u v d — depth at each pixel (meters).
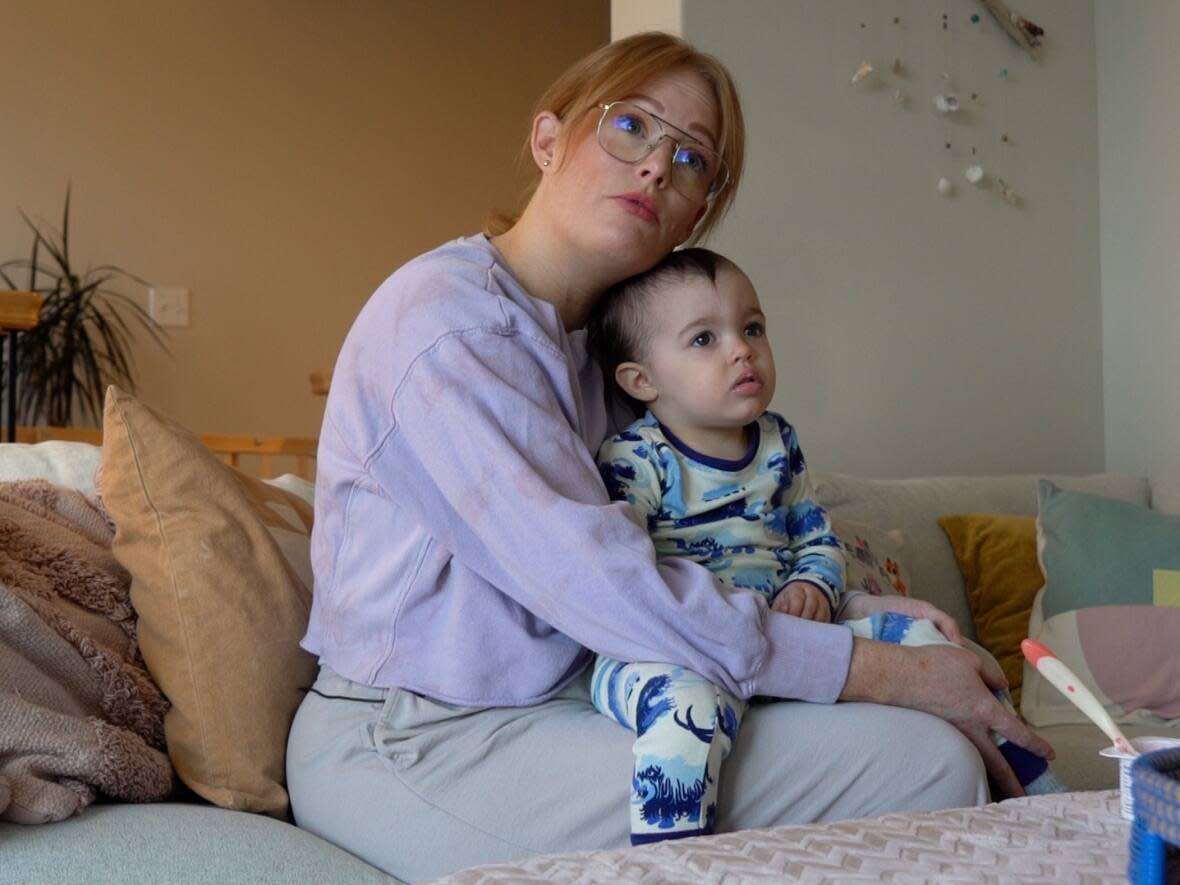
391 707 1.24
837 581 1.41
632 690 1.15
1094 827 0.78
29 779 1.11
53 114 4.69
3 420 4.30
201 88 4.91
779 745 1.15
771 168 2.76
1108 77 3.16
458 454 1.20
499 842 1.16
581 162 1.39
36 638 1.24
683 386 1.41
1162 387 3.04
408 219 5.26
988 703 1.23
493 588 1.25
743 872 0.68
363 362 1.29
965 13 3.00
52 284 4.67
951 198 2.97
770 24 2.76
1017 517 2.44
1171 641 2.10
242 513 1.43
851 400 2.85
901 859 0.71
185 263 4.87
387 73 5.24
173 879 1.05
